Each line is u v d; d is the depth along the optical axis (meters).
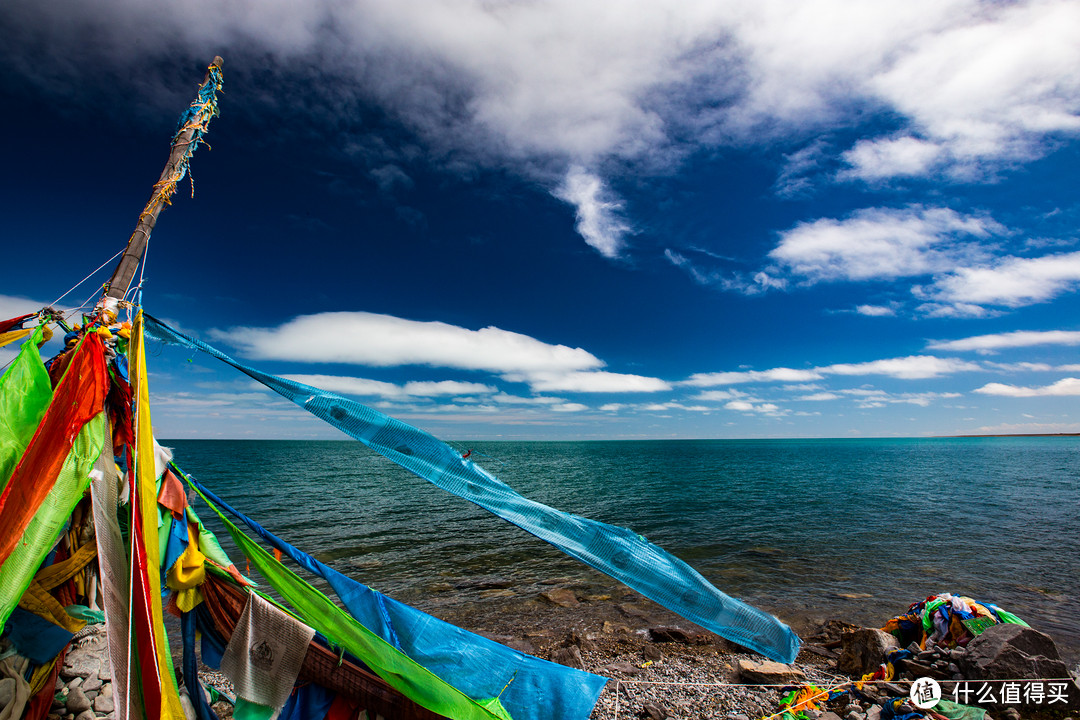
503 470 82.44
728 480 61.88
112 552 4.31
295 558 5.67
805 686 8.36
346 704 5.12
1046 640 7.64
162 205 5.55
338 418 5.28
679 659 10.26
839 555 21.12
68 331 4.92
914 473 71.62
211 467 73.88
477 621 13.39
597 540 5.33
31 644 4.73
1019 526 27.97
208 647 5.16
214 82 6.03
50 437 4.16
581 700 5.86
